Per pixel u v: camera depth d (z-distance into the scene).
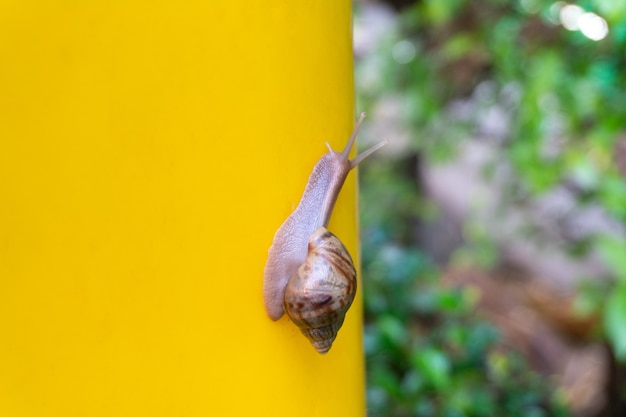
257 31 0.41
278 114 0.42
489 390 0.95
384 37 1.27
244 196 0.42
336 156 0.44
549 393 1.05
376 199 1.63
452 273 1.86
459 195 2.11
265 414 0.43
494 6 1.03
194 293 0.41
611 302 0.66
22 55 0.38
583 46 0.90
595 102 0.86
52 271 0.39
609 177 0.81
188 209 0.41
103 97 0.39
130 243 0.40
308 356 0.44
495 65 1.04
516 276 1.87
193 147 0.40
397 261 1.08
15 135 0.38
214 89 0.41
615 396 1.28
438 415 0.82
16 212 0.38
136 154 0.40
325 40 0.44
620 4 0.71
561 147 0.95
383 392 0.83
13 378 0.39
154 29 0.40
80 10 0.39
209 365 0.41
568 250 1.09
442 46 1.16
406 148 1.52
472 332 0.98
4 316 0.39
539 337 1.62
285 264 0.43
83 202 0.39
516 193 1.13
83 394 0.40
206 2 0.40
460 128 1.18
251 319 0.42
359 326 0.48
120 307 0.40
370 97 1.33
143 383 0.40
